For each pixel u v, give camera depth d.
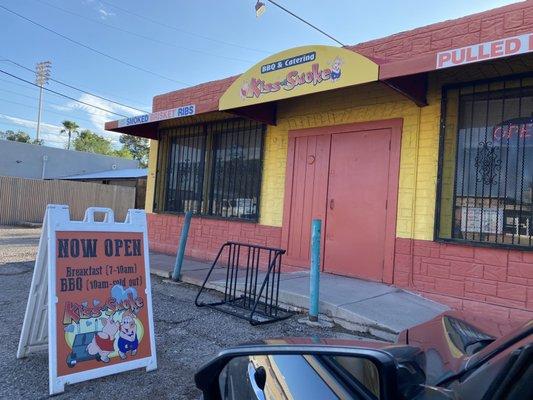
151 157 11.69
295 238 8.19
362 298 6.00
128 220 4.36
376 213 7.05
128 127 10.84
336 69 6.25
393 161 6.89
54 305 3.67
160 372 4.09
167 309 6.12
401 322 5.13
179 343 4.84
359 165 7.36
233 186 9.55
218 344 4.83
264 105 8.52
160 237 11.14
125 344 3.98
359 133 7.41
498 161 5.86
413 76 6.16
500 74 5.81
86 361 3.73
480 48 4.89
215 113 9.68
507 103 5.84
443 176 6.25
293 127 8.41
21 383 3.73
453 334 2.32
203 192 10.17
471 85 6.08
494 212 5.85
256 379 1.92
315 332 5.27
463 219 6.11
